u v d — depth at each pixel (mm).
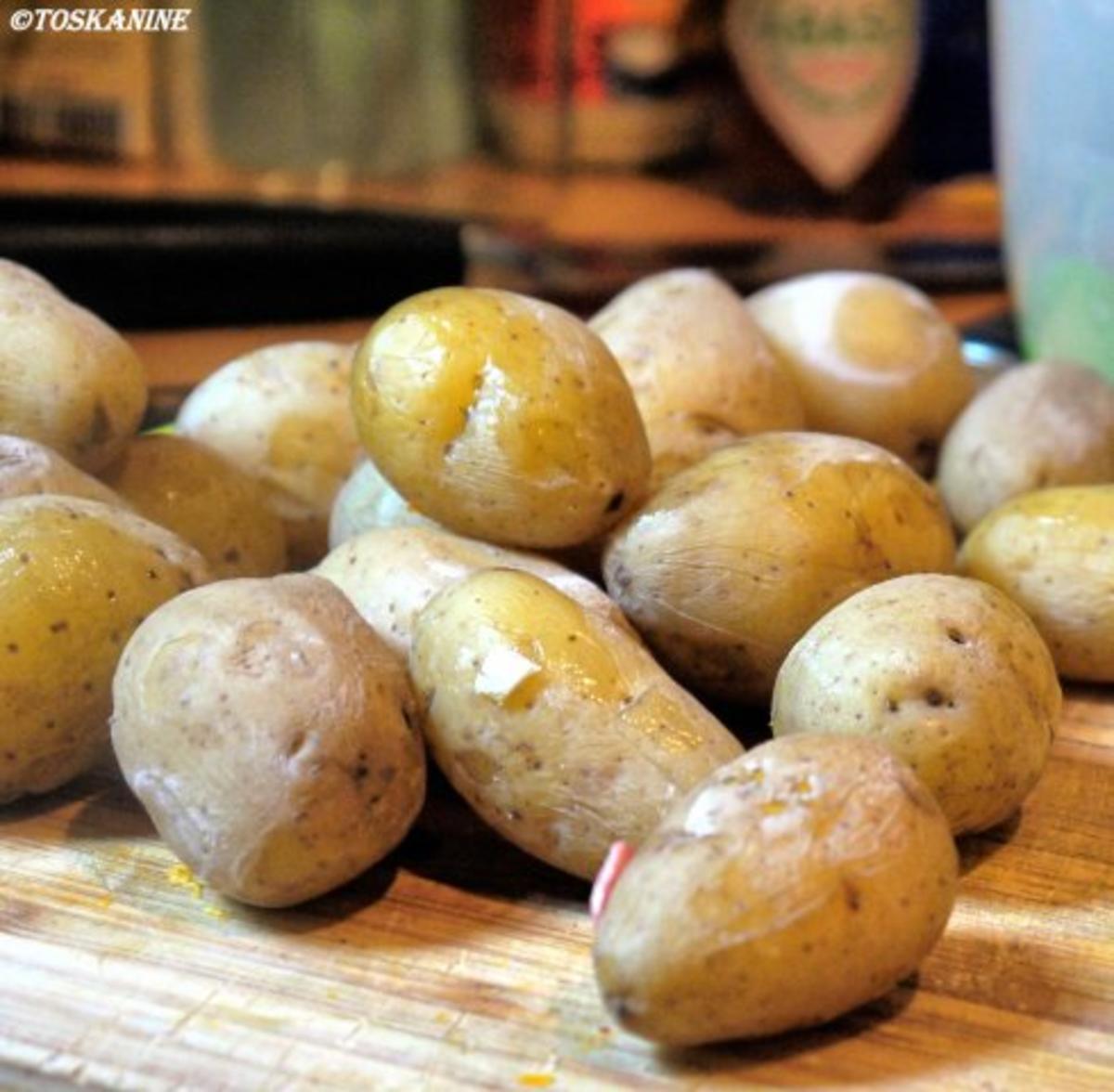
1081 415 476
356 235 676
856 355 490
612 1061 310
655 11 897
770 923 302
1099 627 413
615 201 869
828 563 391
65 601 364
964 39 821
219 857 337
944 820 323
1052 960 336
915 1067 311
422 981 328
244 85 898
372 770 339
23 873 354
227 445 467
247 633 342
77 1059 308
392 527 404
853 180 809
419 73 934
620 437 392
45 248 631
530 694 345
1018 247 597
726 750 347
